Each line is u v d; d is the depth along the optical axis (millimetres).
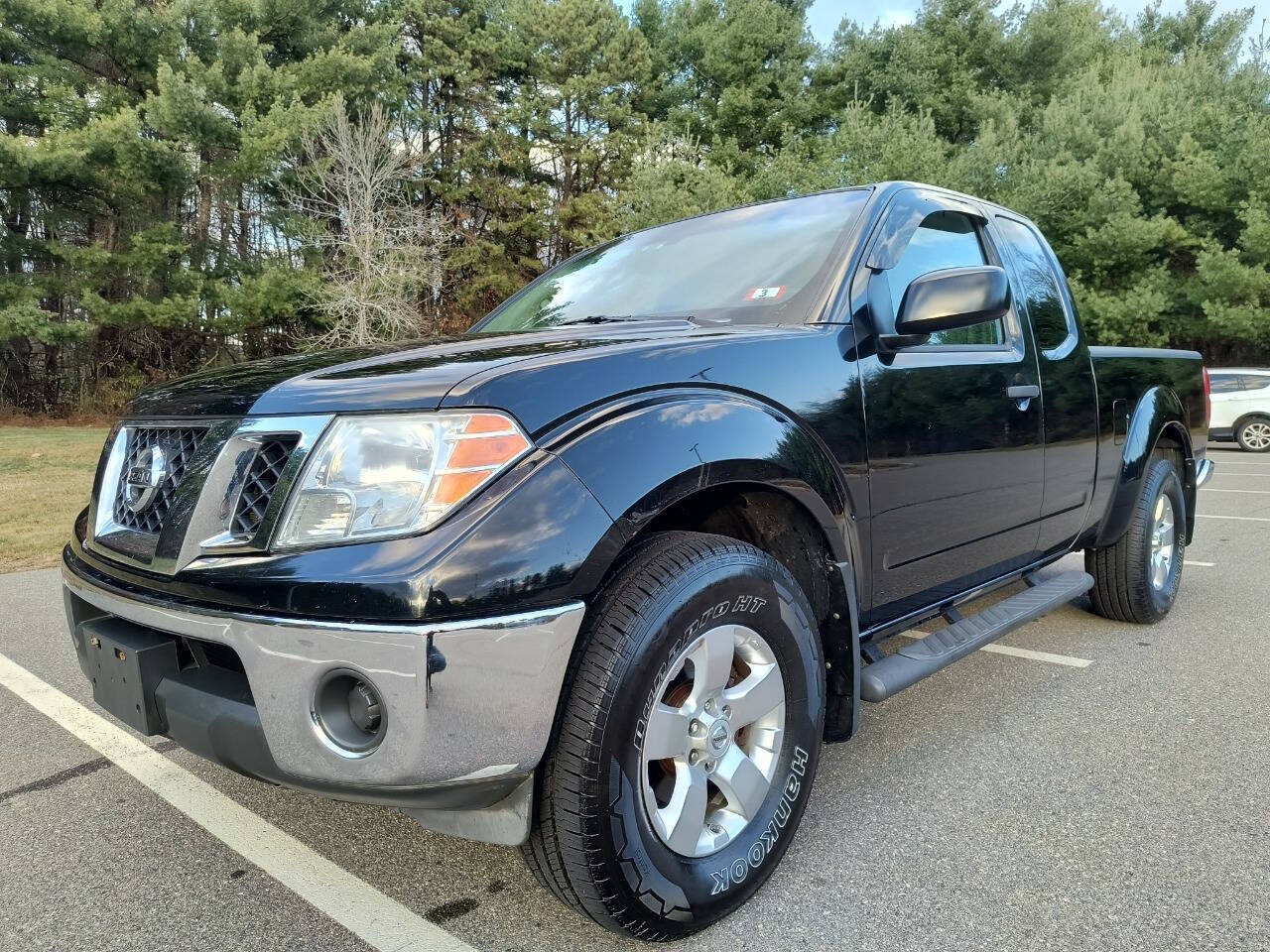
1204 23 40250
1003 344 3062
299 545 1623
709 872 1864
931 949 1824
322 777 1588
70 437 17750
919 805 2471
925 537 2578
